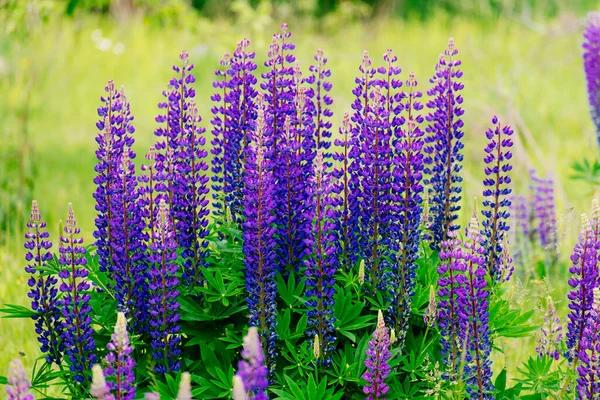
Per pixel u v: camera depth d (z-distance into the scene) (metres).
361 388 3.86
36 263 3.96
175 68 3.93
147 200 3.91
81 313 3.85
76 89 9.21
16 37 6.22
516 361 4.48
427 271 4.04
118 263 3.87
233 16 12.66
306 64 10.87
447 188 4.03
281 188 3.89
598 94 5.07
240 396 3.32
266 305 3.80
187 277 3.90
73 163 7.04
